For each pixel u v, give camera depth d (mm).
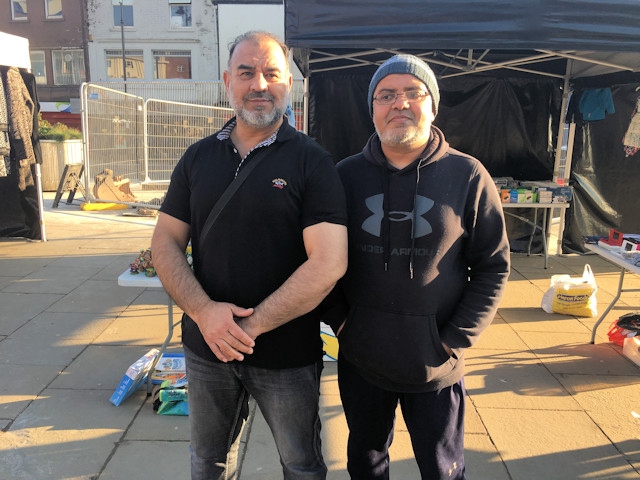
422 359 1604
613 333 3635
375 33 3455
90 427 2533
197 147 1670
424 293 1590
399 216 1599
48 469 2230
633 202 6137
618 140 6000
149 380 2852
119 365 3201
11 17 22250
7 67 5281
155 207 8156
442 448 1682
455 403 1702
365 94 5852
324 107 5895
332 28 3480
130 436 2471
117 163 9125
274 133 1583
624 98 5852
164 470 2242
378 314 1637
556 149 6211
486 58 5543
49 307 4215
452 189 1594
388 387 1703
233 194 1529
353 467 1862
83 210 8648
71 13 21875
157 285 2803
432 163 1614
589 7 3338
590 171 6168
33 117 6082
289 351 1604
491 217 1622
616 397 2900
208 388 1673
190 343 1688
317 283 1455
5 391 2861
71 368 3152
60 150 10812
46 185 10805
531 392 2953
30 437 2443
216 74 22375
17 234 6539
